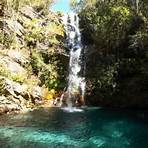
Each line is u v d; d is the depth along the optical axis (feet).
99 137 66.44
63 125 76.33
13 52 107.76
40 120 81.15
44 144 60.70
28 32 118.42
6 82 93.35
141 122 80.94
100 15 112.27
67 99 108.17
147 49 99.76
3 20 110.93
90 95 108.06
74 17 132.36
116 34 106.73
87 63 115.96
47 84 109.40
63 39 123.65
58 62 116.37
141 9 100.63
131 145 61.26
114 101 104.32
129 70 103.19
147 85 101.09
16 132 68.74
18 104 92.89
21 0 115.24
